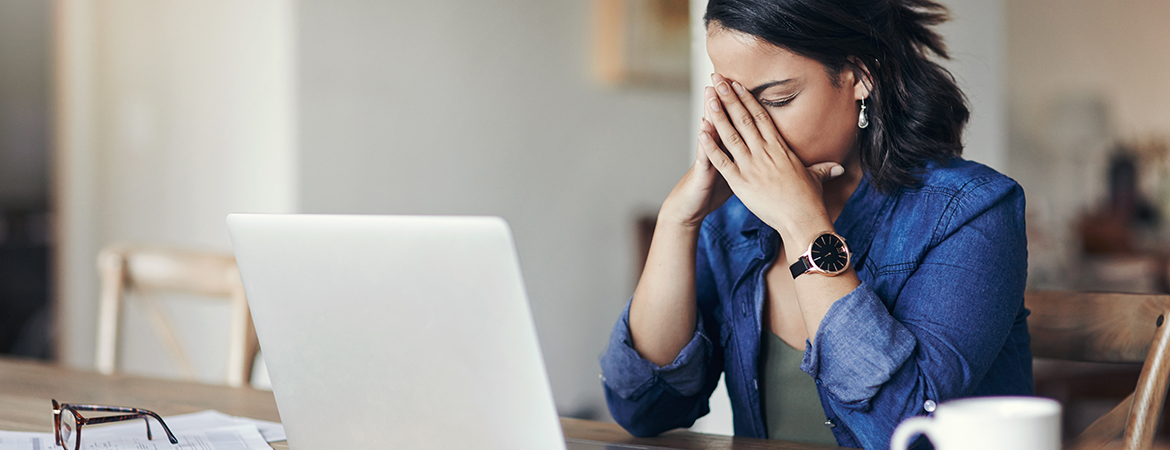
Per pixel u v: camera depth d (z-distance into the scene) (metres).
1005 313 0.96
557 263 3.69
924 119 1.03
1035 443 0.55
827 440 1.11
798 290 0.94
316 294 0.75
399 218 0.69
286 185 2.82
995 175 1.02
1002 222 0.98
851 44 0.97
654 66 3.95
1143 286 4.33
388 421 0.76
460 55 3.31
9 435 1.04
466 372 0.70
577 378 3.80
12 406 1.21
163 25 3.26
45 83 3.75
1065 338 1.19
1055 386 2.52
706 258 1.21
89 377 1.42
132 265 1.73
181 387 1.34
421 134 3.19
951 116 1.07
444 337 0.70
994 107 3.24
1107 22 6.20
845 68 0.99
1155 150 6.14
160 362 3.30
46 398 1.27
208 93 3.09
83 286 3.54
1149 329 1.14
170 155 3.26
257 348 1.59
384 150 3.08
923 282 0.98
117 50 3.44
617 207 3.92
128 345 3.41
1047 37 6.09
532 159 3.57
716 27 0.99
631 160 3.96
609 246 3.89
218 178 3.07
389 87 3.09
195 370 3.22
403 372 0.73
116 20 3.43
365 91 3.02
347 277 0.72
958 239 0.98
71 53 3.49
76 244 3.53
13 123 3.81
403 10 3.12
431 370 0.71
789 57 0.96
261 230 0.76
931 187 1.02
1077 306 1.19
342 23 2.95
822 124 0.99
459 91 3.31
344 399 0.78
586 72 3.75
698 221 1.05
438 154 3.25
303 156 2.84
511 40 3.48
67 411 0.97
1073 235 5.38
